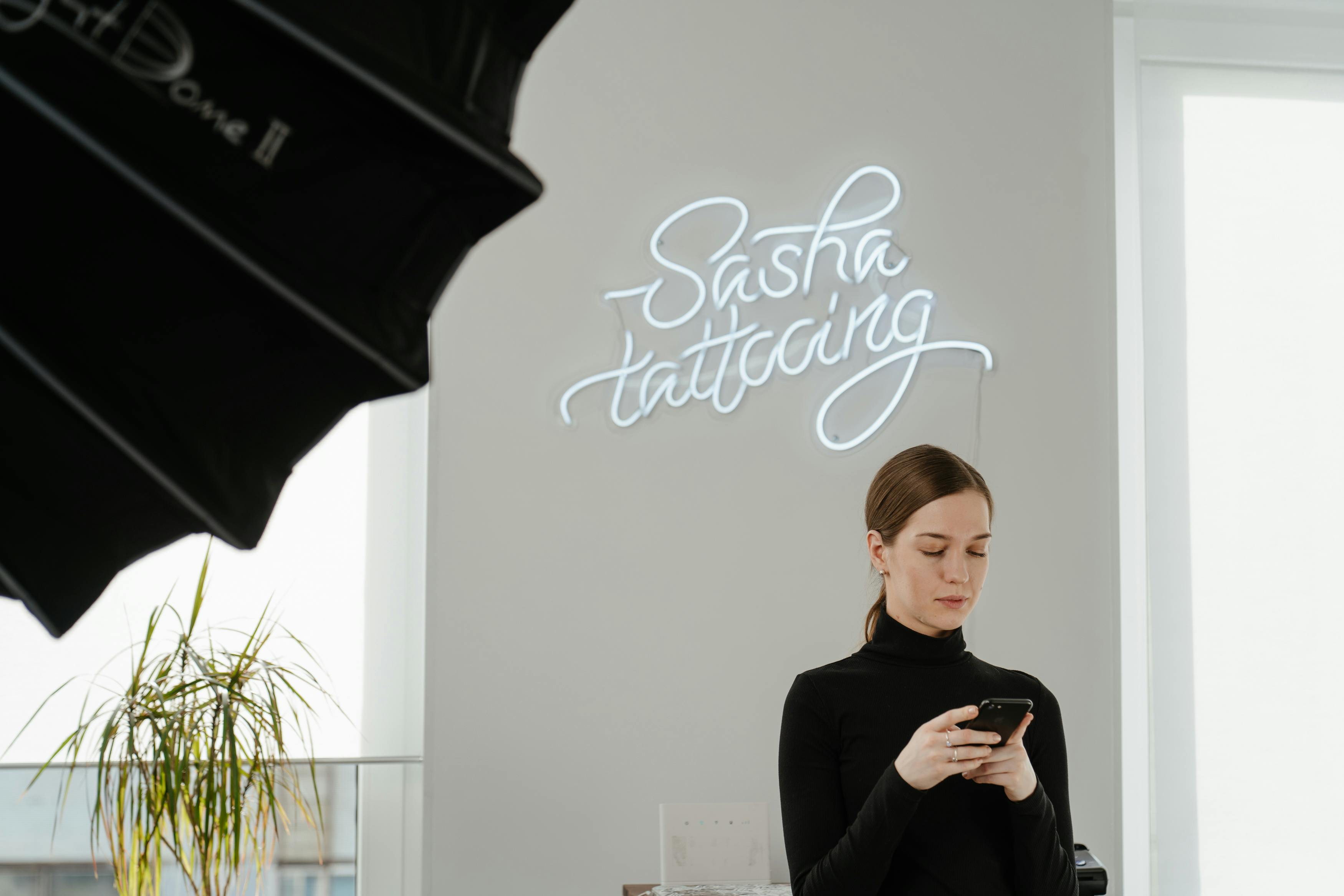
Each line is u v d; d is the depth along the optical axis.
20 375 0.47
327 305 0.45
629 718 2.95
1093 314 3.21
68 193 0.45
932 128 3.20
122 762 2.49
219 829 2.45
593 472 3.00
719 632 3.00
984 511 1.81
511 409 2.99
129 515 0.51
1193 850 3.14
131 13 0.43
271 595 3.06
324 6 0.46
